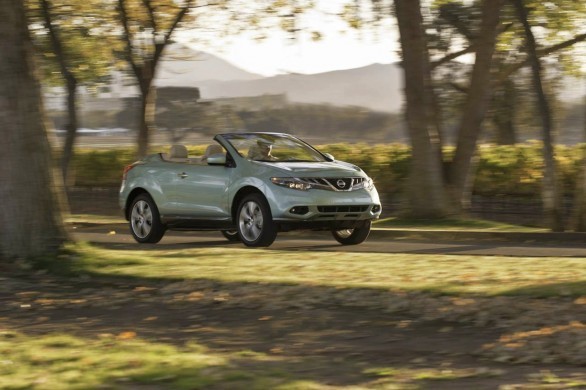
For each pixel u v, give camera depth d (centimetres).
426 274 1407
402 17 2523
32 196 1591
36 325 1116
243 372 797
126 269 1509
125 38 3475
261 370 821
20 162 1586
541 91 2586
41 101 1616
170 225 2039
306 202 1806
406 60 2528
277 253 1719
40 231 1592
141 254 1678
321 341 1000
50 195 1612
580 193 2456
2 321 1145
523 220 3372
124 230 2783
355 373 827
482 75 2653
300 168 1845
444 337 1010
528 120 4753
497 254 1773
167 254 1698
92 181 3947
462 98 4353
